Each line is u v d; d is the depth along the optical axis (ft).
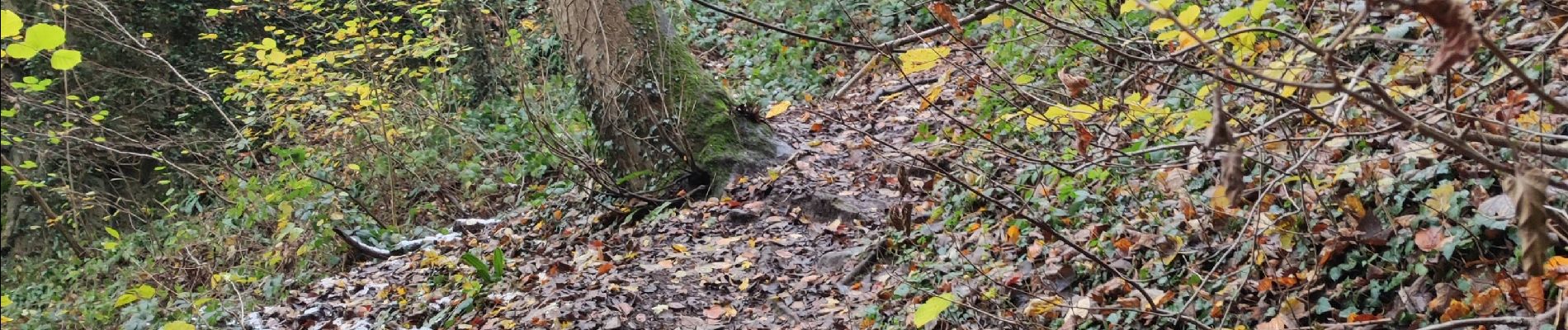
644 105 23.72
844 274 17.47
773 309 16.83
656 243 20.53
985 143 18.98
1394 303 10.68
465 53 36.52
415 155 30.04
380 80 31.99
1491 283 9.95
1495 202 10.03
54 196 37.50
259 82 29.43
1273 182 9.95
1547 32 11.94
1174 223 13.37
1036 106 13.23
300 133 32.22
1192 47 7.19
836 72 31.12
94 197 35.68
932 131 22.50
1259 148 10.02
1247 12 6.49
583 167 23.39
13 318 28.78
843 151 23.66
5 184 34.17
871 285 16.71
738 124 23.99
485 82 36.40
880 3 32.45
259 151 37.78
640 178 24.09
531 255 22.02
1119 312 12.25
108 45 37.50
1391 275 10.87
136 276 28.12
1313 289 11.21
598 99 24.35
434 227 27.76
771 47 33.96
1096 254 13.83
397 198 29.81
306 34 39.19
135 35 38.04
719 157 23.31
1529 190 4.08
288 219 26.66
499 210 28.60
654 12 24.35
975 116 21.25
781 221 20.38
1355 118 11.23
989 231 16.05
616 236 21.71
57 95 35.32
